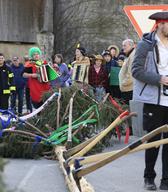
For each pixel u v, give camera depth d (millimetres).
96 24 31641
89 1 31641
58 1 31766
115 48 15695
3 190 2764
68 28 31750
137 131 10570
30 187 6621
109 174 7555
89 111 9633
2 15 28141
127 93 11789
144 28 9445
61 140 8805
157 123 6555
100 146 9242
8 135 8594
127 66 11688
